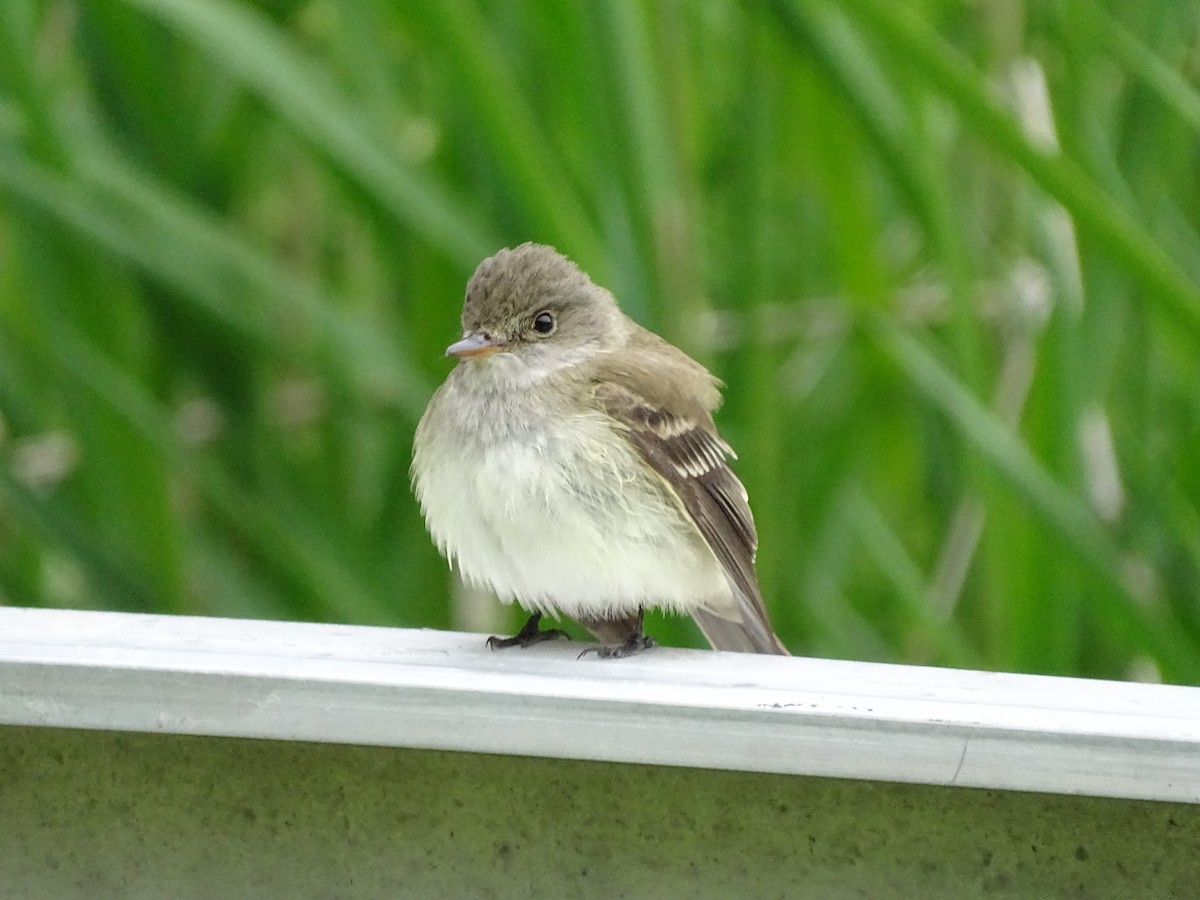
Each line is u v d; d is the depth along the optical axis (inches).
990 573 163.8
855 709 154.1
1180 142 165.5
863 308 164.6
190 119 165.5
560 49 163.0
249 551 165.9
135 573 163.9
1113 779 153.9
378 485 165.9
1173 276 161.5
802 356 166.9
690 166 163.3
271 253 165.8
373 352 164.2
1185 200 166.6
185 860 155.3
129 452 163.8
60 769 155.3
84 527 164.1
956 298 163.3
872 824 154.9
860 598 168.2
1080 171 162.9
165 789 155.3
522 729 154.3
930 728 154.0
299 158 167.0
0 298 165.5
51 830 155.3
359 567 165.3
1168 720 154.2
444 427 159.6
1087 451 164.1
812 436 166.4
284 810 155.3
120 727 154.5
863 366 166.1
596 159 163.0
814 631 164.7
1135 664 165.8
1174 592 165.5
